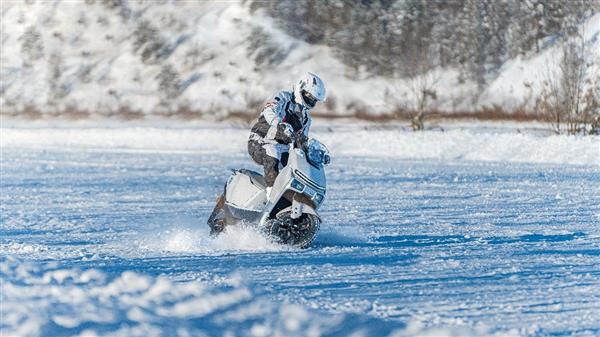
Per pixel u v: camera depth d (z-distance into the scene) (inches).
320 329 716.0
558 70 6830.7
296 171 1213.1
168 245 1291.8
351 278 969.5
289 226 1235.9
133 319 747.4
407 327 720.3
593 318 755.4
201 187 2431.1
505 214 1689.2
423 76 6712.6
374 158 3700.8
